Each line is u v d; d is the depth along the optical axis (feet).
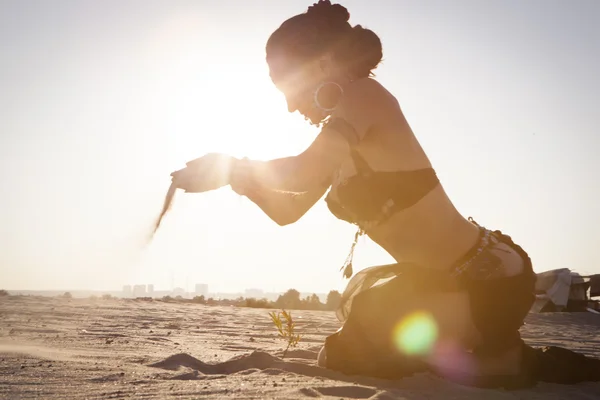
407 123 9.91
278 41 9.91
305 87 9.91
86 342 14.94
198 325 24.54
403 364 9.89
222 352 13.79
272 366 10.76
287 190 8.82
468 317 10.01
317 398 7.81
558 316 47.42
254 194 8.85
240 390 8.17
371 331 10.14
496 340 10.10
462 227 10.03
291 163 8.87
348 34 9.91
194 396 7.66
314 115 10.03
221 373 10.50
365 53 9.91
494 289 9.90
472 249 9.96
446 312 10.04
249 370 10.13
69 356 11.39
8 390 7.69
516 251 10.39
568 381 10.64
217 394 7.84
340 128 9.15
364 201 9.59
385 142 9.55
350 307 11.52
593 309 55.77
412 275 10.18
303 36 9.78
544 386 10.30
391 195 9.54
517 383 9.93
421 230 9.75
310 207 9.88
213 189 8.61
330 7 10.00
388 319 10.11
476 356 10.25
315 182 9.00
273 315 13.69
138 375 9.27
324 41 9.80
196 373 9.60
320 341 18.44
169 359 10.96
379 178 9.50
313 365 10.89
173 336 18.40
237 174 8.55
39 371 9.23
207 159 8.50
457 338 10.18
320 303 74.33
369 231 10.05
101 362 10.75
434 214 9.73
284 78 9.94
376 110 9.59
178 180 8.32
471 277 9.94
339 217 10.18
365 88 9.73
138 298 65.72
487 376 9.87
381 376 9.82
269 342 17.54
